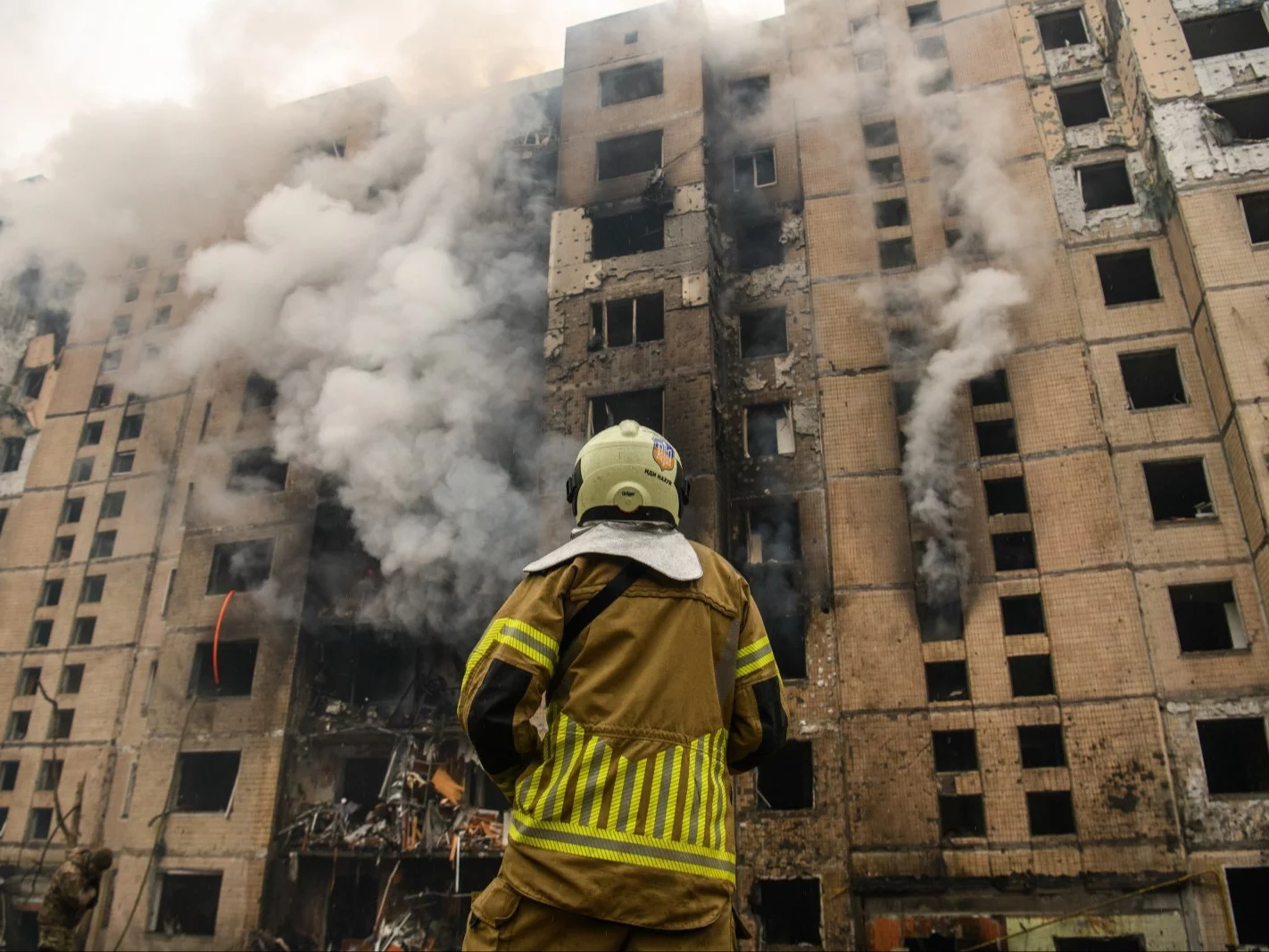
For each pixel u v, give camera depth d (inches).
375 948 935.7
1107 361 918.4
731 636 98.0
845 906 798.5
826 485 961.5
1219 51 1007.0
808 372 1020.5
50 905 398.9
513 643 87.9
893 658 874.8
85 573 1290.6
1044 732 846.5
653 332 1112.2
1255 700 780.0
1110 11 1042.1
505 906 81.9
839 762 852.0
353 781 1088.2
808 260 1066.1
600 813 81.6
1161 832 753.0
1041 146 1017.5
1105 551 849.5
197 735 1064.2
